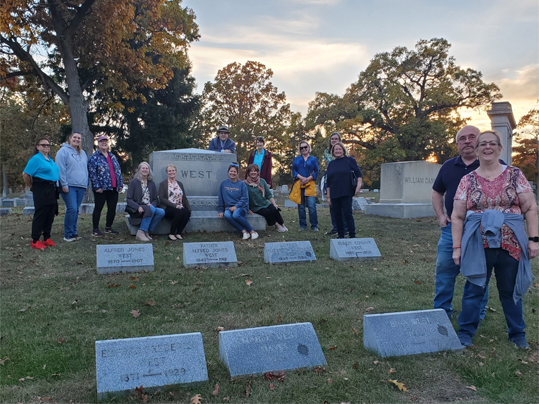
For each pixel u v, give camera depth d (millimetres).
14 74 20734
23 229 9539
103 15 18953
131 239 8547
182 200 9008
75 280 5914
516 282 3752
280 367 3332
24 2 17375
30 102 34719
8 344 3857
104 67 22297
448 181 4461
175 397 2959
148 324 4391
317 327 4336
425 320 3883
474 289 3932
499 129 17875
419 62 36688
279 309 4848
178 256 7328
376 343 3666
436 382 3260
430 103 35438
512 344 3965
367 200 17609
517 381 3297
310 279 6008
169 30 24844
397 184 13469
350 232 8422
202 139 45438
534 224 3740
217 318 4578
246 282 5809
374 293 5512
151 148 33312
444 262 4516
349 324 4410
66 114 24594
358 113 36781
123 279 5949
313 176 10000
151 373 3051
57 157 7988
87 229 9438
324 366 3428
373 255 7387
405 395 3068
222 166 10445
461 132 4418
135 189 8633
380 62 37281
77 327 4277
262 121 44750
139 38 24203
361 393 3074
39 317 4551
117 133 31438
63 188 7988
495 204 3805
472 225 3834
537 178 40156
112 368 3008
